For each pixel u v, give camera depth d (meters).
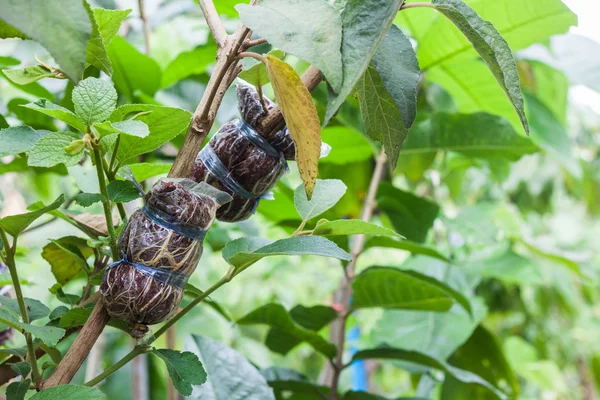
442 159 2.00
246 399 1.09
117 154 0.85
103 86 0.79
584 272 1.78
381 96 0.83
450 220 1.68
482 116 1.48
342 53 0.77
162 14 1.61
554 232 3.39
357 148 1.54
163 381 1.81
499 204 1.73
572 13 1.25
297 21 0.76
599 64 1.75
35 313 0.90
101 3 1.53
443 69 1.57
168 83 1.48
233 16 1.20
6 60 1.21
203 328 1.85
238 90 0.88
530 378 2.46
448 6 0.81
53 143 0.78
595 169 2.88
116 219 0.98
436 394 2.15
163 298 0.80
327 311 1.29
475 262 1.76
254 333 2.60
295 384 1.27
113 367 0.84
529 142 1.48
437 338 1.52
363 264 2.72
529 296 2.55
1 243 0.85
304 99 0.76
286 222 1.45
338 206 1.72
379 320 1.57
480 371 1.64
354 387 1.88
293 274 2.71
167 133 0.84
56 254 1.02
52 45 0.69
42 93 1.25
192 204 0.81
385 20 0.77
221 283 0.86
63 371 0.80
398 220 1.59
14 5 0.69
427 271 1.70
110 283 0.80
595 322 3.07
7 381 0.94
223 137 0.87
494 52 0.80
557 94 1.93
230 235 1.63
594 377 3.06
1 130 0.81
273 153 0.87
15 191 1.76
